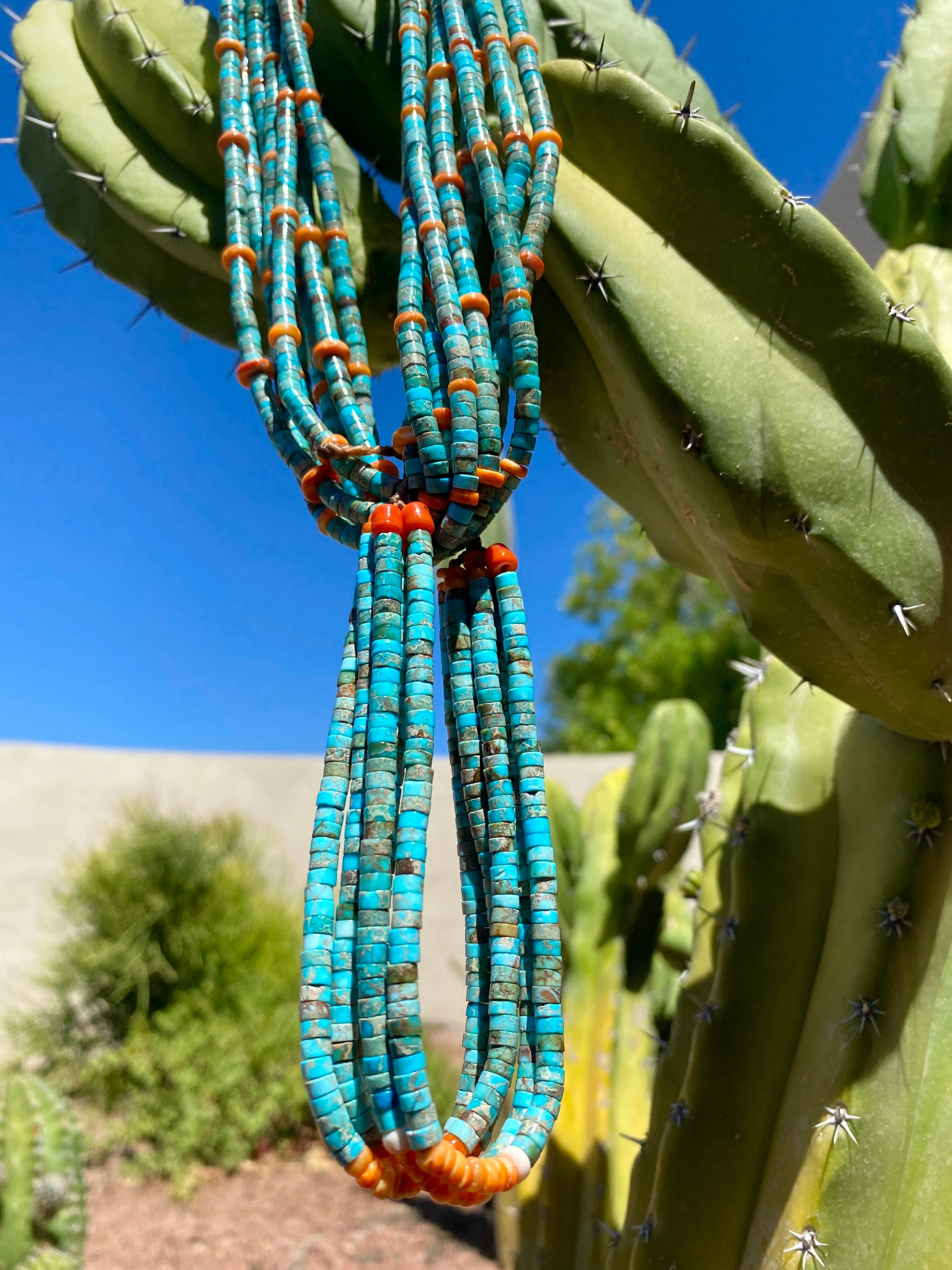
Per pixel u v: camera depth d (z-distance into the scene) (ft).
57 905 16.69
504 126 3.58
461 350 3.11
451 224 3.36
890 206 5.48
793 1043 4.47
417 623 2.90
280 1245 11.02
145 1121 13.32
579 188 3.88
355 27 4.28
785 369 3.58
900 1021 3.91
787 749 4.99
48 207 4.89
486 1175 2.56
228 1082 13.65
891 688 3.91
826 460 3.53
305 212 3.99
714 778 15.35
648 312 3.60
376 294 4.39
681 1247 4.33
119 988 14.47
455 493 3.05
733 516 3.62
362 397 3.71
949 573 3.62
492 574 3.23
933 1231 3.63
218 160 4.45
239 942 15.90
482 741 3.07
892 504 3.59
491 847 2.95
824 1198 3.77
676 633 34.37
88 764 21.04
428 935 19.76
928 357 3.44
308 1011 2.67
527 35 3.75
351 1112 2.63
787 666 4.63
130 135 4.54
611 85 3.71
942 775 4.18
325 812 2.90
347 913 2.77
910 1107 3.80
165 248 4.54
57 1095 7.34
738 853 4.81
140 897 15.48
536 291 4.06
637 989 7.71
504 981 2.82
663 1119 5.13
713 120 4.87
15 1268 6.65
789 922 4.61
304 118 3.97
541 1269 6.67
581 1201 6.79
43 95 4.55
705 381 3.54
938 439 3.52
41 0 4.96
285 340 3.63
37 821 19.84
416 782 2.77
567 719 37.83
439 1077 14.21
